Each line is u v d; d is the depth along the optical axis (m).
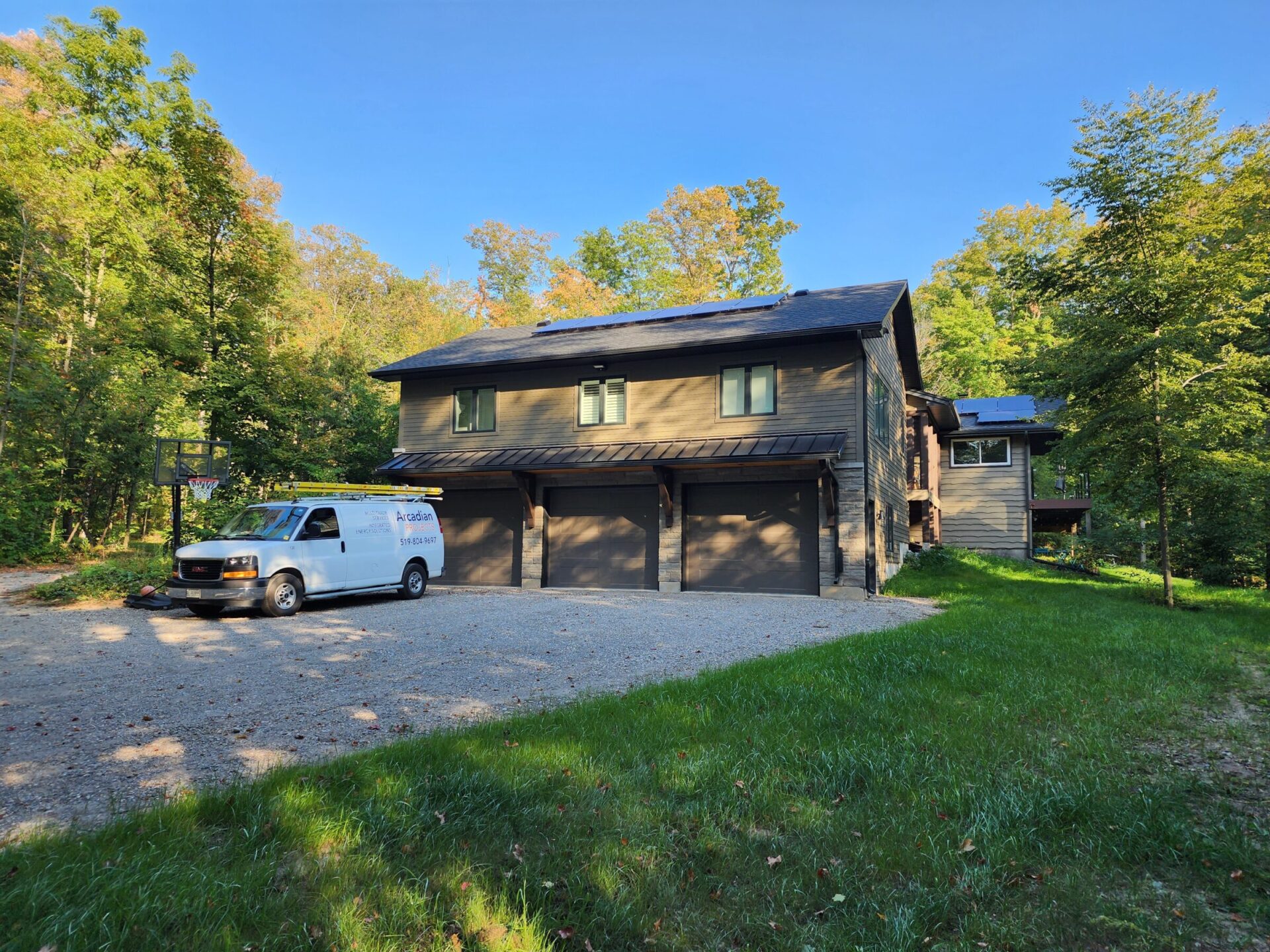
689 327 19.02
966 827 3.61
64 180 21.53
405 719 5.95
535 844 3.46
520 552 19.20
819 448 15.20
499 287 53.81
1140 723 5.57
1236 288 13.91
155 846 3.26
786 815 3.79
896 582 18.06
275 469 22.23
